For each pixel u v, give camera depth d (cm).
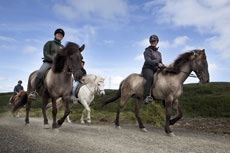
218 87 2858
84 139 443
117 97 755
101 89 895
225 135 615
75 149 351
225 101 1723
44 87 567
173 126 830
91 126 755
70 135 487
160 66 604
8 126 607
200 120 999
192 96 2283
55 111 530
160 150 374
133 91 674
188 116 1259
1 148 330
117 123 711
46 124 575
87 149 354
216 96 2148
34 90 596
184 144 439
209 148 404
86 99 888
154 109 908
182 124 881
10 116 1138
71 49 493
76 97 910
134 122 954
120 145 400
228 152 375
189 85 3131
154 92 610
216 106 1583
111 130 643
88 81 890
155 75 614
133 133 591
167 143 446
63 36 609
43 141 397
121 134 559
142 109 997
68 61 495
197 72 571
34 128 577
